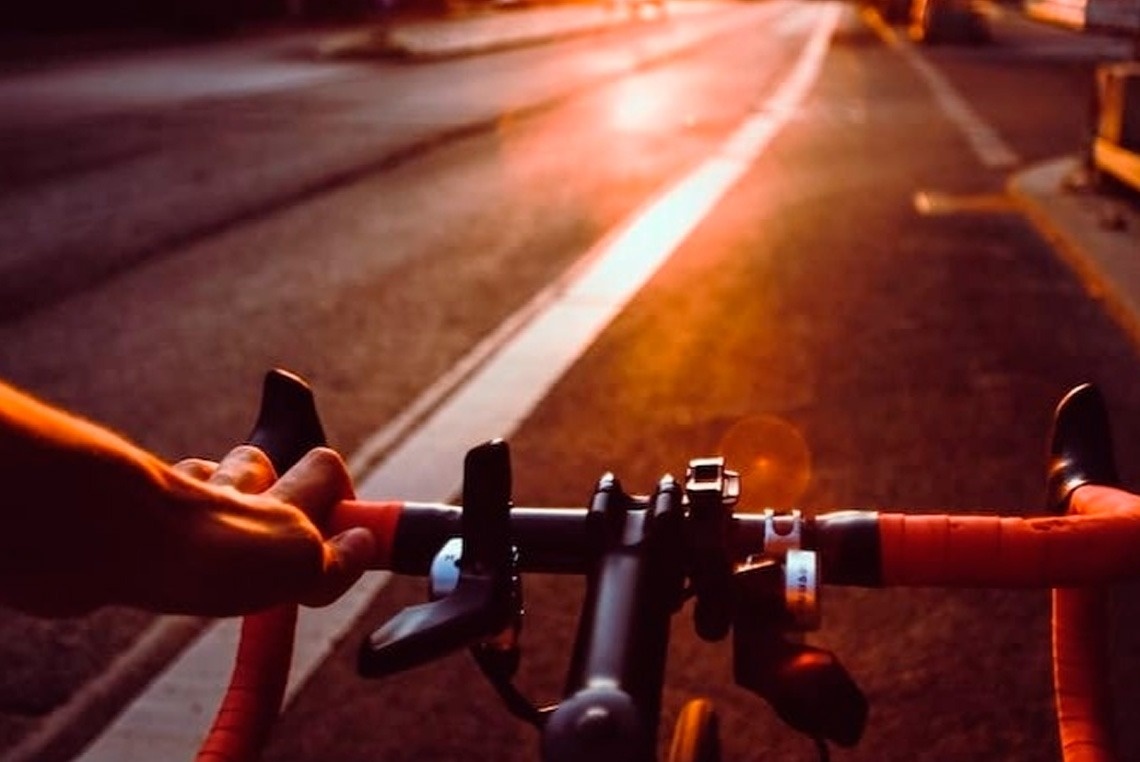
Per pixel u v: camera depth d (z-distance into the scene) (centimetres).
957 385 664
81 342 765
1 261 995
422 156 1608
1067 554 123
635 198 1292
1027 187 1238
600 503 108
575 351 734
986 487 529
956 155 1586
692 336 767
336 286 910
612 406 634
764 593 116
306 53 3438
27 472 68
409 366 710
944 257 989
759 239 1069
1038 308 827
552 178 1430
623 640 93
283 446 137
